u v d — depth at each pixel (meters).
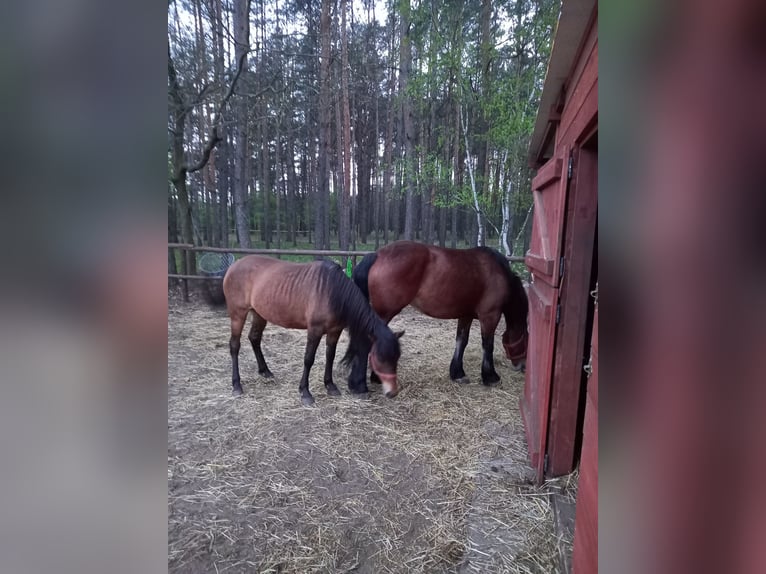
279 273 2.80
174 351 3.96
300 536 1.65
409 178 7.26
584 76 1.48
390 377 2.64
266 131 13.21
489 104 5.95
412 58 8.79
